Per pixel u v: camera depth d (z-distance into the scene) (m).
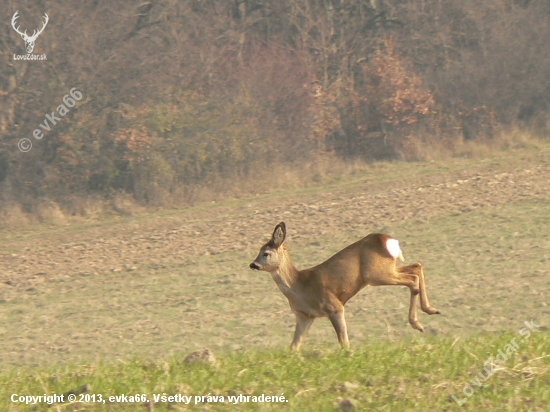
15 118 108.19
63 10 113.31
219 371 28.23
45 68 110.31
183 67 115.38
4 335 49.88
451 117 123.44
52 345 46.78
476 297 50.38
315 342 42.69
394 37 132.00
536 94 128.62
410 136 115.69
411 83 123.31
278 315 50.47
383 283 33.81
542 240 63.66
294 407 24.41
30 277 66.69
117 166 105.19
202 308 53.28
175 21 120.81
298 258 65.38
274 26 128.38
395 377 26.77
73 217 96.50
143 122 107.56
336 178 103.56
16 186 103.81
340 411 24.00
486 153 109.31
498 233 67.06
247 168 106.56
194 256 69.62
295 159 110.81
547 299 48.72
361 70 127.44
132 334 48.16
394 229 72.00
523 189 82.81
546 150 106.94
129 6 117.50
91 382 27.28
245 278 60.62
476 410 23.72
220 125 109.19
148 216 93.56
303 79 120.69
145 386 26.56
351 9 131.38
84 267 69.06
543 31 134.12
